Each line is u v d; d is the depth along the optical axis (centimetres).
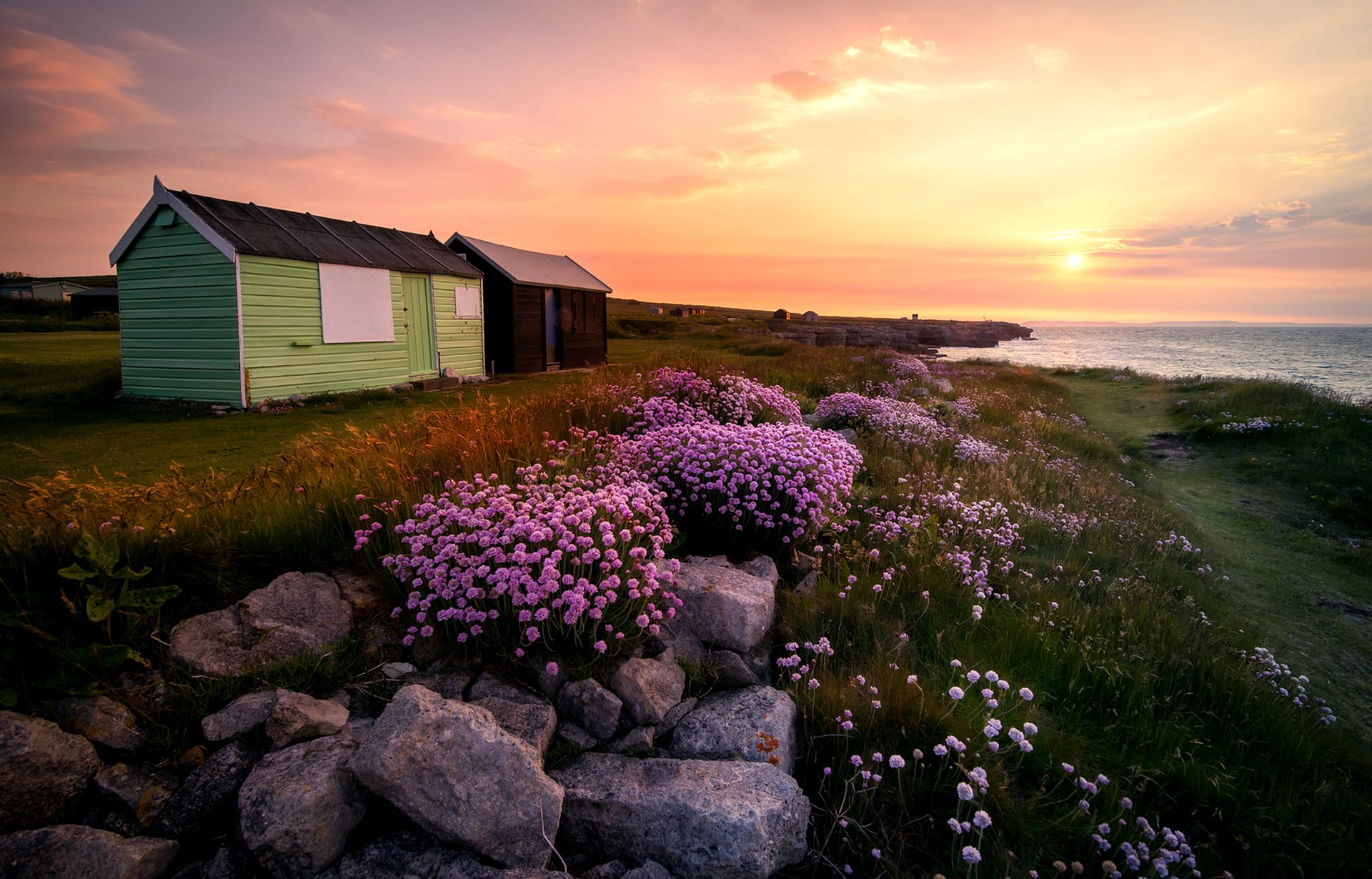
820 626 448
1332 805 348
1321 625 625
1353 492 1030
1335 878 305
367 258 1612
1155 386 2325
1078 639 474
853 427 1102
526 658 351
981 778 275
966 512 664
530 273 2209
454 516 381
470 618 329
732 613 405
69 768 242
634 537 422
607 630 362
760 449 561
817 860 278
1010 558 622
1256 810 333
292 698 286
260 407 1332
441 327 1873
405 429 648
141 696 282
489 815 246
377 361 1653
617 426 779
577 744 316
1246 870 307
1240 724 416
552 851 253
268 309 1363
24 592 290
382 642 350
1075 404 2042
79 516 345
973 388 2044
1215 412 1616
